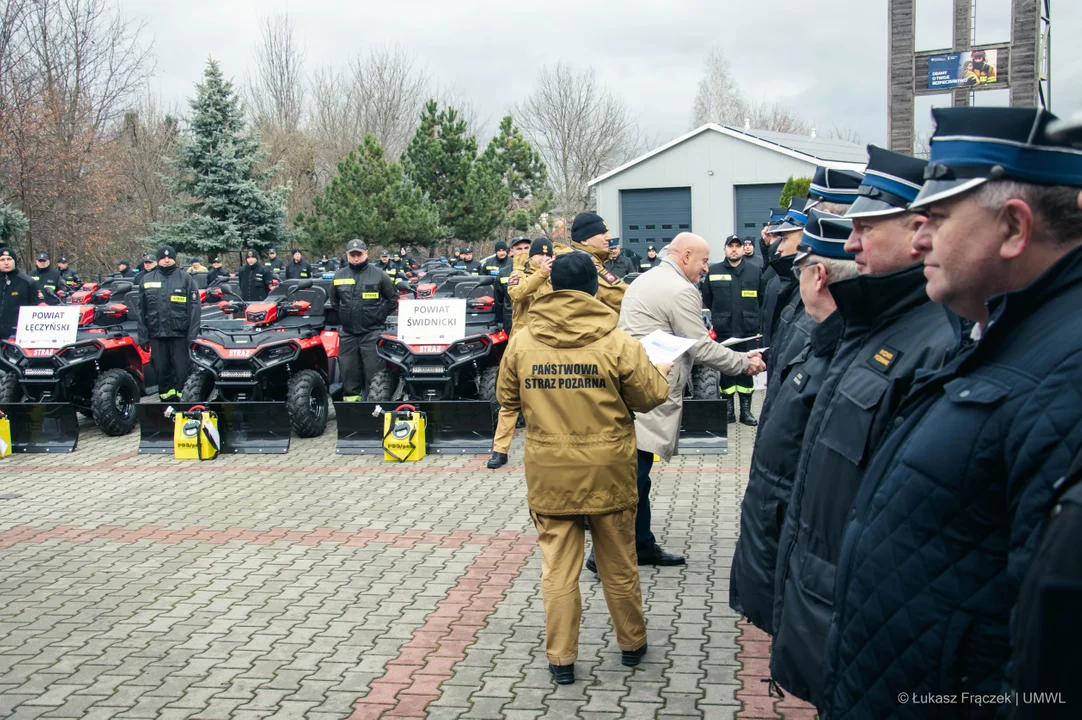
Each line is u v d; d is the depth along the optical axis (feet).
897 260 8.66
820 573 8.62
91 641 16.61
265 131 178.91
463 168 134.10
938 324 8.21
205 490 27.58
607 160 189.37
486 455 30.81
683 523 22.71
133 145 145.28
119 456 32.78
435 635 16.47
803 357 11.31
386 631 16.71
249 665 15.44
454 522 23.49
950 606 6.02
